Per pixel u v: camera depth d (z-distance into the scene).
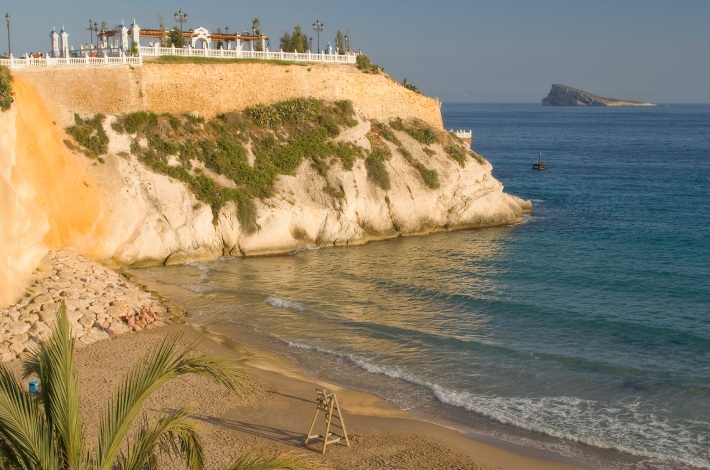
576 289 41.78
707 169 105.12
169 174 51.19
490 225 63.22
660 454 22.64
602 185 88.38
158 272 46.12
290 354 31.88
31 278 36.72
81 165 46.84
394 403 26.89
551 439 23.88
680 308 37.66
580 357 30.94
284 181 56.44
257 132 58.91
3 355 28.50
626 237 56.50
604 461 22.31
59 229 44.03
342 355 31.72
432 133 67.00
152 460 11.91
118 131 50.38
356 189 58.09
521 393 27.62
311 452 22.55
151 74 54.06
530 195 80.50
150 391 11.45
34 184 42.88
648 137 185.62
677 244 53.38
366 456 22.42
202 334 33.88
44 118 46.34
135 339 32.22
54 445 10.81
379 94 67.38
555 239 56.62
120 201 47.16
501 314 37.50
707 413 25.53
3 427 10.49
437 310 38.50
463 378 29.19
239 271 47.00
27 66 48.72
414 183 61.59
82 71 49.81
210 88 57.72
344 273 46.75
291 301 39.97
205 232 50.44
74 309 33.78
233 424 24.27
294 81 62.59
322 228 56.16
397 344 33.25
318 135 60.25
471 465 21.97
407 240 58.34
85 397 25.12
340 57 69.31
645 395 27.16
